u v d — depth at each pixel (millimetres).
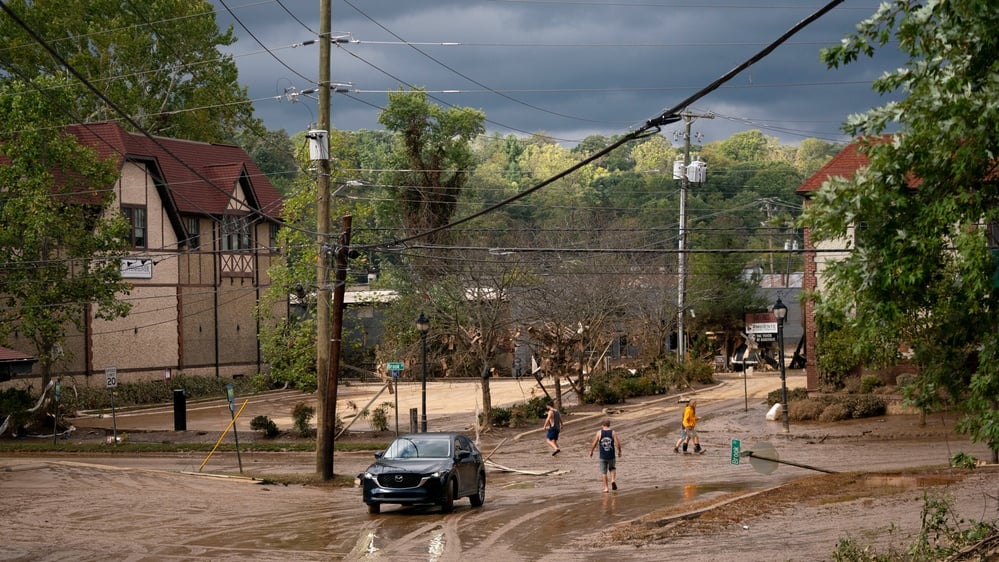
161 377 63438
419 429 46188
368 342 77875
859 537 17422
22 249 47438
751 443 38562
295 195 48156
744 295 84562
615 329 68062
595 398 56312
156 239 63188
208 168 68562
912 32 10625
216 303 67625
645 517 21547
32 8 68000
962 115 9812
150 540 20375
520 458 37500
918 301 10906
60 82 47219
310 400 64125
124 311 50062
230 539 20484
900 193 10625
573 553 17938
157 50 74188
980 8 10133
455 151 80500
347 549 19141
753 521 20078
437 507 25828
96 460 39281
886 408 44000
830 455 33656
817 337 48688
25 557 18328
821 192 10758
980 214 10266
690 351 76125
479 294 45094
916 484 24375
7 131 46375
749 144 195750
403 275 60656
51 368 57094
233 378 68125
